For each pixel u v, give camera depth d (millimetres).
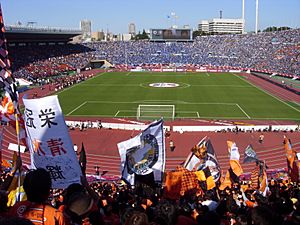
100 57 163750
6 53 11977
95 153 47031
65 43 170625
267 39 160125
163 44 181500
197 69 149750
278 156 45312
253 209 6277
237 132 55281
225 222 11172
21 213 6211
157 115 67250
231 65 153125
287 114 68062
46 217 6180
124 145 17328
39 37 140375
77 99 84188
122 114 68688
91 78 123750
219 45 173375
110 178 36781
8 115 12250
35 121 11570
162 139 17375
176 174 16312
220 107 74625
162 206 8125
